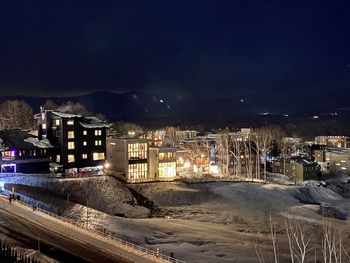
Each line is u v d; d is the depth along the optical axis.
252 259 55.06
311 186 125.81
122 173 105.19
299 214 92.88
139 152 107.69
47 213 61.06
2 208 62.47
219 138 155.75
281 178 144.38
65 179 86.81
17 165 94.06
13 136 97.88
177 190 97.88
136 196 92.56
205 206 93.25
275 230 75.06
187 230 70.44
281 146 188.00
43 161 97.75
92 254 45.09
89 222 64.75
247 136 166.88
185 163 134.88
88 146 105.81
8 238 48.19
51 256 43.38
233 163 150.88
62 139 101.94
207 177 118.62
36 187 81.06
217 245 61.66
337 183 144.88
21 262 38.12
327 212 97.69
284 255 58.47
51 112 104.25
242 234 71.12
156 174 107.94
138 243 58.25
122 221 69.88
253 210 93.25
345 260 53.41
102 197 85.88
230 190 105.25
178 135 187.38
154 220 77.06
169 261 44.66
